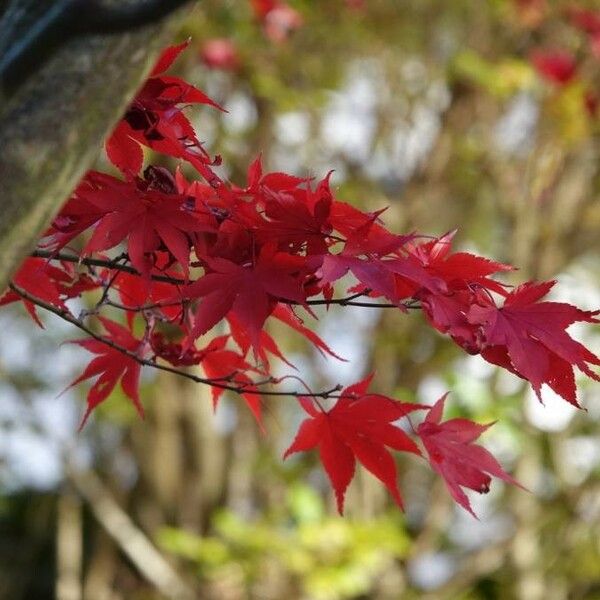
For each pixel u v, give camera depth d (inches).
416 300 67.4
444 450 73.5
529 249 253.1
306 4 245.9
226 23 233.3
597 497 261.7
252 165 70.5
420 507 275.4
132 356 75.7
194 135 70.9
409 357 258.1
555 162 247.9
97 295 205.5
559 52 253.1
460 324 65.8
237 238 67.1
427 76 265.1
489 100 260.8
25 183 47.1
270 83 228.1
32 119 47.1
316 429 75.4
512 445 221.3
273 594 236.7
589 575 270.7
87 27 47.1
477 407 217.8
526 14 251.4
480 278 68.3
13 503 336.5
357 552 223.1
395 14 263.3
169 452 275.6
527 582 256.2
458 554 279.7
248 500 274.4
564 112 237.6
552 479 275.4
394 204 261.4
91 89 47.8
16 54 46.8
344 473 75.3
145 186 70.4
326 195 66.2
